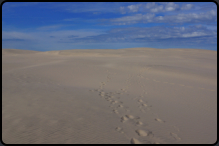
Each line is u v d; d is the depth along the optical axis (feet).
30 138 12.35
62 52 167.43
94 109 20.18
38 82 36.37
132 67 66.95
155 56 134.10
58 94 25.31
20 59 106.22
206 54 161.38
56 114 17.02
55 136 12.96
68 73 51.85
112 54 152.66
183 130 16.61
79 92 28.84
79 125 15.21
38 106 18.78
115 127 15.85
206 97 31.24
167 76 51.78
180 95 32.12
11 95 22.24
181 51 191.01
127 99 27.30
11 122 14.35
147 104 25.16
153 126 17.01
